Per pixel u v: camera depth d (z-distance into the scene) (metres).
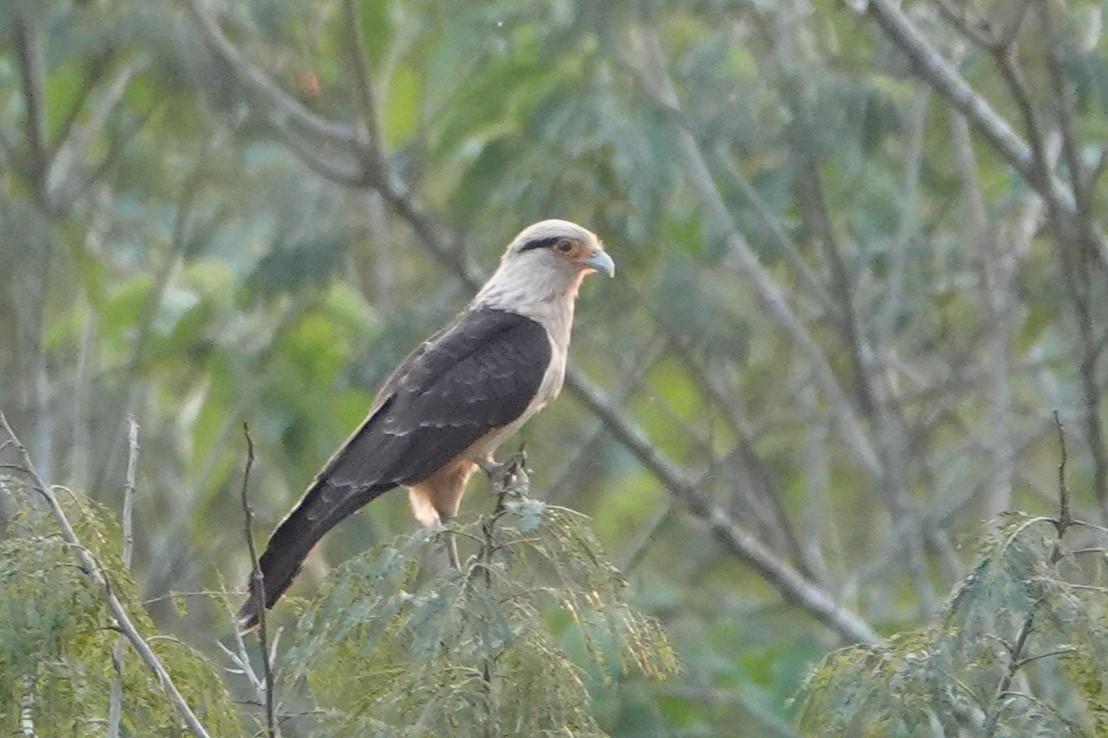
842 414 14.59
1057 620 7.06
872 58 14.55
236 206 15.73
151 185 15.97
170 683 7.36
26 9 14.30
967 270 15.68
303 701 8.88
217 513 14.90
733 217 14.67
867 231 15.33
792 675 13.92
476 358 11.14
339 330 15.04
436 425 10.88
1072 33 13.87
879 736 7.23
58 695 7.38
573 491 16.94
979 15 12.77
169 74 14.41
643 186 14.23
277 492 15.59
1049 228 13.97
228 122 14.49
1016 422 16.69
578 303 14.75
